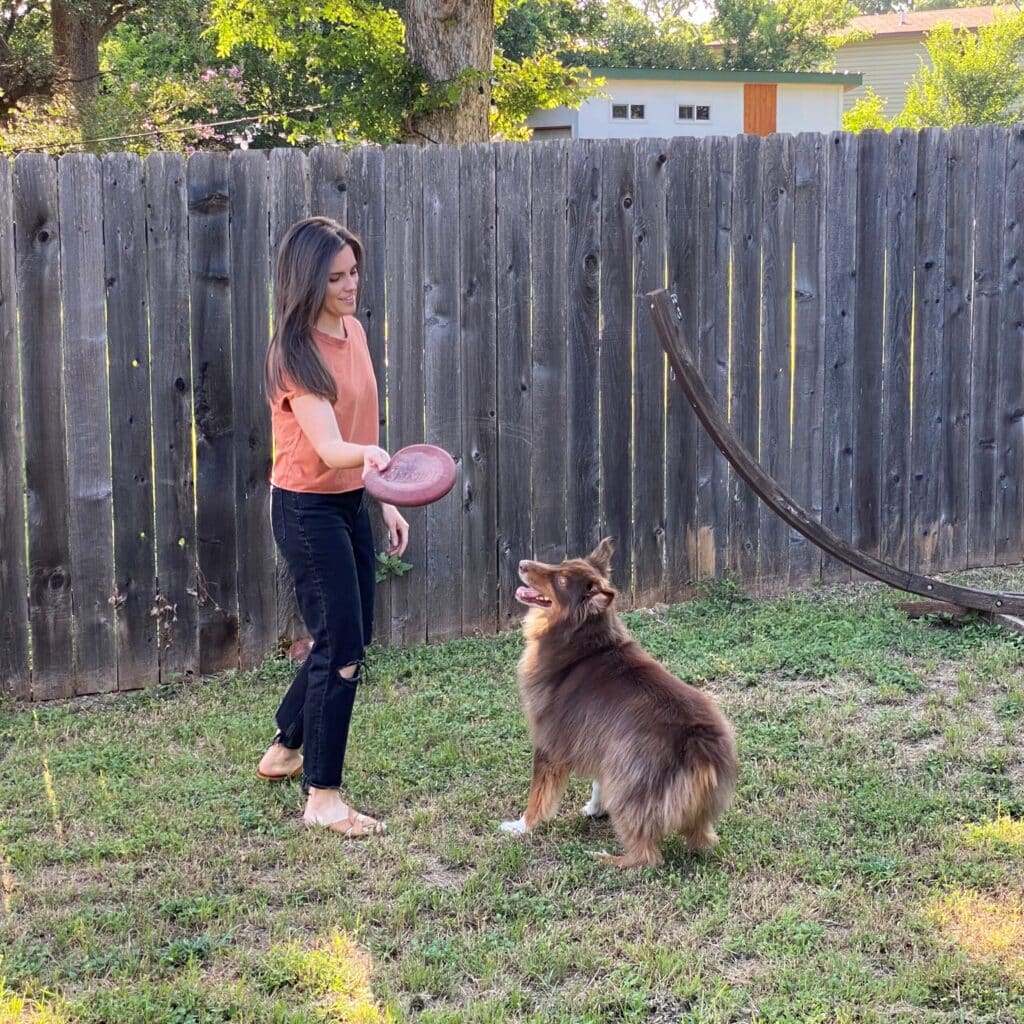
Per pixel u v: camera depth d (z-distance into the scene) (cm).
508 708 512
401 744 474
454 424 601
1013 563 741
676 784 357
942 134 678
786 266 660
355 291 389
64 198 511
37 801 420
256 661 579
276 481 397
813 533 571
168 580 556
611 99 2405
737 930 331
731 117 2527
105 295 525
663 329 530
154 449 544
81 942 326
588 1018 289
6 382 514
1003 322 711
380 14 1238
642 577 657
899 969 308
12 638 531
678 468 654
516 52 2652
